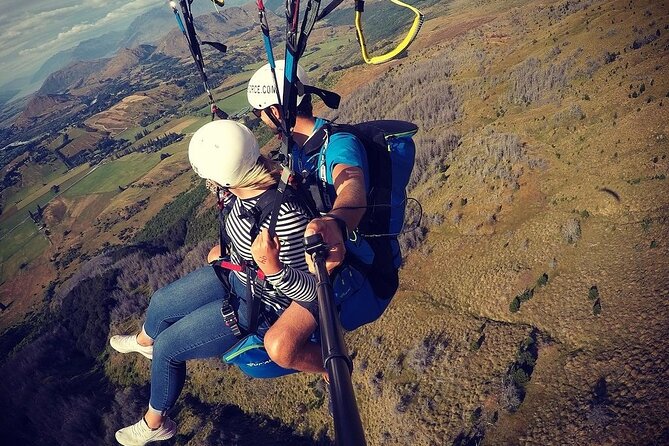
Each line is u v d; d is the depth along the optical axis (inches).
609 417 1262.3
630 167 1857.8
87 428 3102.9
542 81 2923.2
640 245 1620.3
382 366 1875.0
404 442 1641.2
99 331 3914.9
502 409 1477.6
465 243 2121.1
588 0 4379.9
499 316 1779.0
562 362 1493.6
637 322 1422.2
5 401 3491.6
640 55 2449.6
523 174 2203.5
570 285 1694.1
